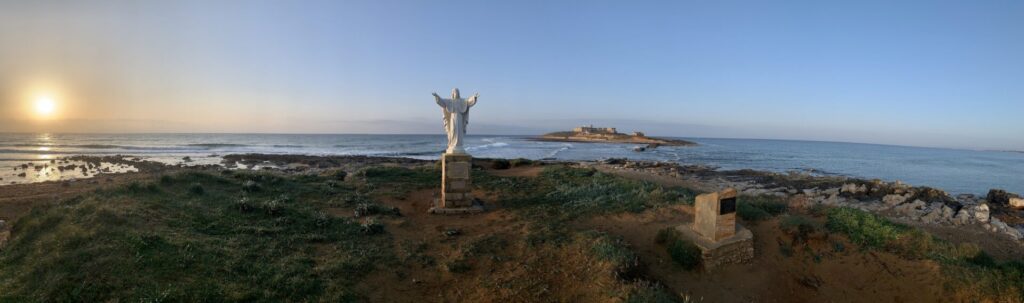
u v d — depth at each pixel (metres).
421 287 8.65
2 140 82.00
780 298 9.62
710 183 32.50
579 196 16.55
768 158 74.44
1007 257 12.80
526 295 8.27
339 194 16.47
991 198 25.27
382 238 11.21
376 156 59.44
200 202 12.94
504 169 30.19
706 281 9.68
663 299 8.10
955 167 62.44
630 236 11.74
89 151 54.62
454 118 14.94
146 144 73.50
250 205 12.59
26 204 16.66
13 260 8.56
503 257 10.13
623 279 8.74
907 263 9.90
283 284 7.91
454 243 11.11
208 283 7.60
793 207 14.69
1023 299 8.37
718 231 10.20
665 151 90.94
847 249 10.70
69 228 9.34
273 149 74.56
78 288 7.01
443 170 14.73
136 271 7.67
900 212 20.70
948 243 10.52
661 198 15.40
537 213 14.09
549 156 69.56
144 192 13.20
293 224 11.66
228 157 49.66
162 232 9.60
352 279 8.52
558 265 9.56
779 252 10.84
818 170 52.19
